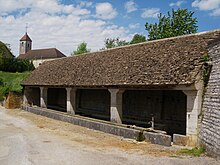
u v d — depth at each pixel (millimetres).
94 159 8250
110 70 14797
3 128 15055
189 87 9422
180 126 13867
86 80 15641
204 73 9391
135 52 15141
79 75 17203
